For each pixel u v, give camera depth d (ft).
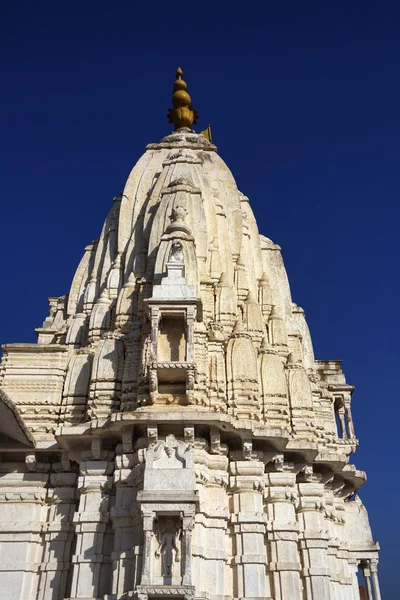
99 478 60.23
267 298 81.20
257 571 55.98
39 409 66.90
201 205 79.25
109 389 65.46
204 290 72.08
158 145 97.76
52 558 59.52
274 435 59.98
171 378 61.52
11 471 64.03
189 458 54.24
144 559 49.19
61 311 95.66
